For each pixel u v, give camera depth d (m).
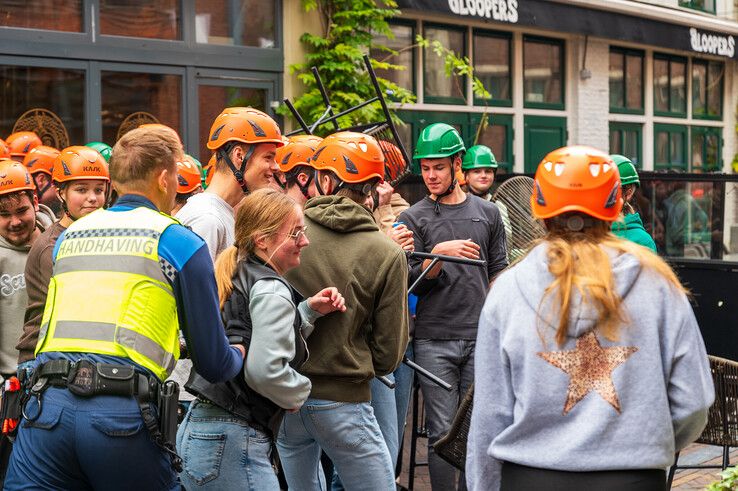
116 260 2.91
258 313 3.11
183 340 3.44
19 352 4.13
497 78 12.62
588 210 2.49
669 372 2.43
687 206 7.62
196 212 3.85
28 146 7.00
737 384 4.47
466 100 12.15
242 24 9.36
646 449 2.38
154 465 2.89
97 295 2.89
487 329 2.54
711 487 4.06
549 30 12.43
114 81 8.54
